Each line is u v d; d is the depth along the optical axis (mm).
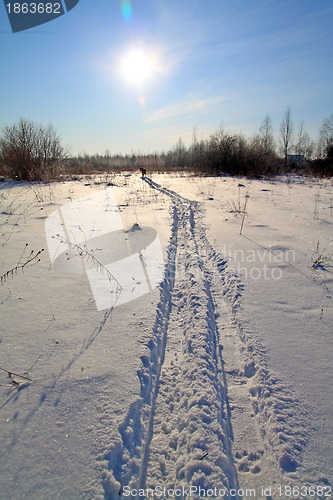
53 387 2223
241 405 2338
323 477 1737
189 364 2672
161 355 2836
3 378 2293
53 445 1806
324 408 2174
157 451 1979
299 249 5359
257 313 3379
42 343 2705
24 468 1667
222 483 1705
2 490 1551
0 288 3734
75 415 2012
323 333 2982
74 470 1676
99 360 2521
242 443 2039
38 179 16047
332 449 1896
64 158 18734
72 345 2697
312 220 7414
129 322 3086
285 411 2156
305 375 2475
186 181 17906
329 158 26062
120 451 1839
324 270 4453
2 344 2656
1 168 17062
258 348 2801
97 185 15039
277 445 1938
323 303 3537
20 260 4652
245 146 23922
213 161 25156
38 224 6867
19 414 1993
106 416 2014
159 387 2486
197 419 2111
